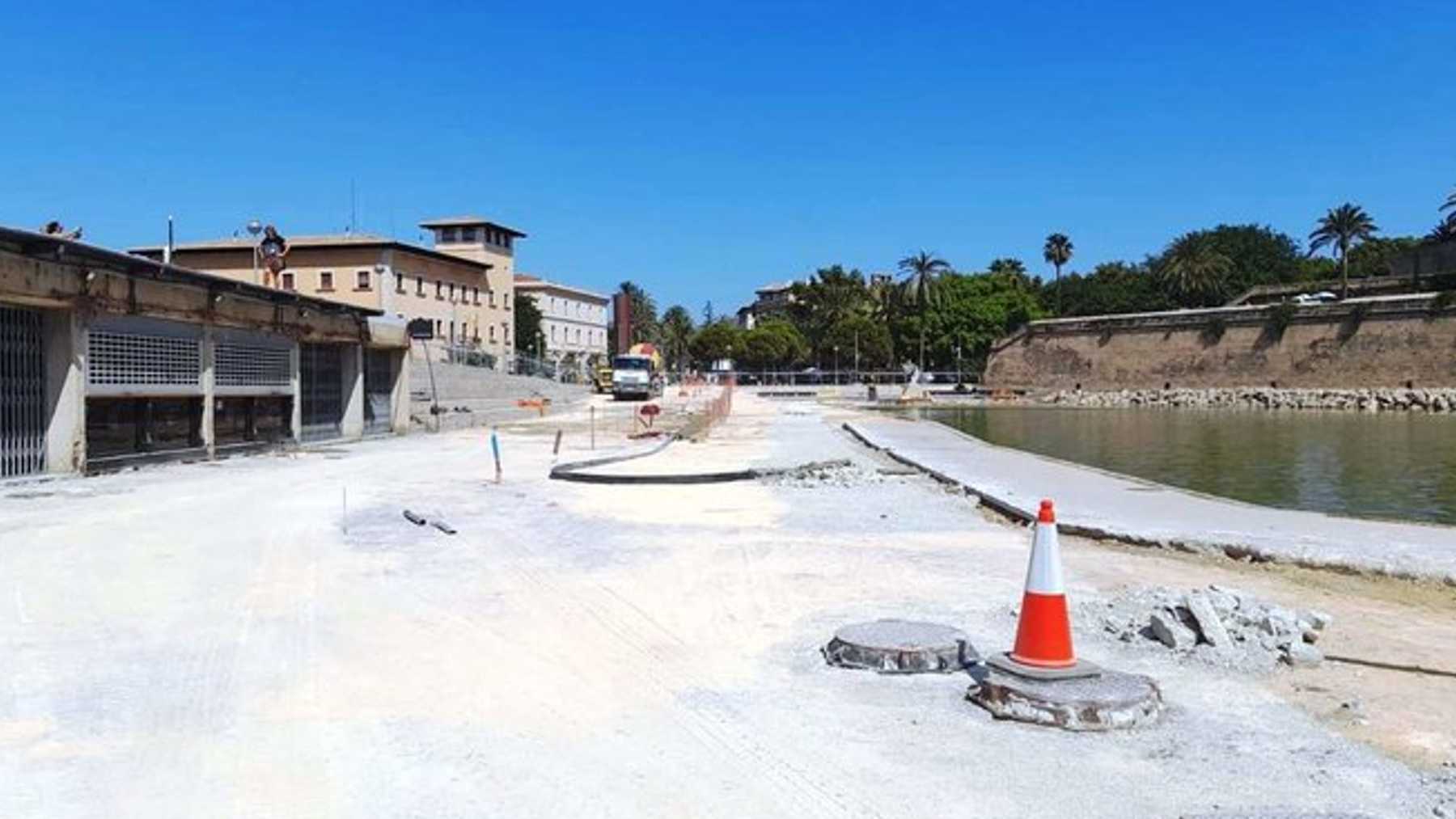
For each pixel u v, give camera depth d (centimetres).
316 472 2195
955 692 675
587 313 12631
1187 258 11900
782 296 19075
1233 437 4409
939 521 1505
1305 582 1092
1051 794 511
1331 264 12625
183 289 2364
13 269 1800
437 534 1324
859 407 7131
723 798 506
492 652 769
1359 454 3400
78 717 616
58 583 1006
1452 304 7431
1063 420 6206
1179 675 712
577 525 1423
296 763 546
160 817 478
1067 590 1009
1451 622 909
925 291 12062
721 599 954
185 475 2097
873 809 494
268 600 937
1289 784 523
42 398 1995
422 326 3838
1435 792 514
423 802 498
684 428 3859
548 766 545
